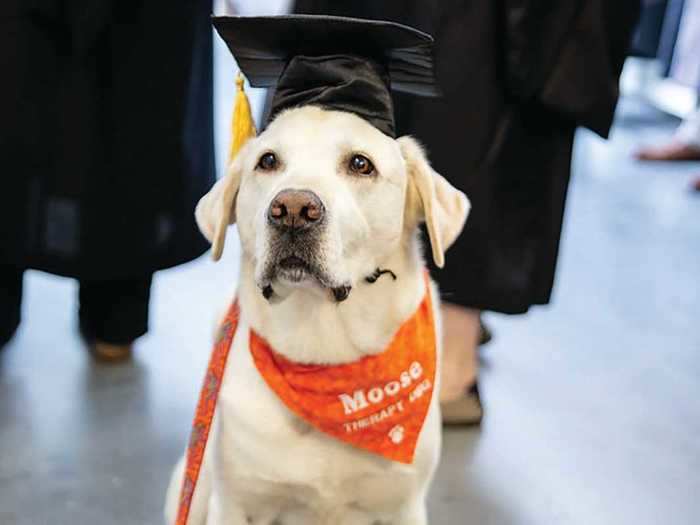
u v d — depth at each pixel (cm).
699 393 301
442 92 231
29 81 252
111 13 252
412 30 152
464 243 242
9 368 291
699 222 497
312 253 148
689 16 693
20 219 263
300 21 153
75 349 308
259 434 167
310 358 166
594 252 441
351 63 160
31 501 226
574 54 233
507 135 241
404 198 166
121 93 260
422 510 186
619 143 662
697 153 621
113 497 230
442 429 271
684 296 392
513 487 243
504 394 295
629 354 330
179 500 182
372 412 167
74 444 252
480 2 227
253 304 168
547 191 250
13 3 246
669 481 249
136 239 274
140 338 317
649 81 782
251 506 177
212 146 292
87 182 263
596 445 266
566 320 358
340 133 156
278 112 166
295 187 148
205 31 274
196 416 171
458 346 264
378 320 164
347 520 185
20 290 293
